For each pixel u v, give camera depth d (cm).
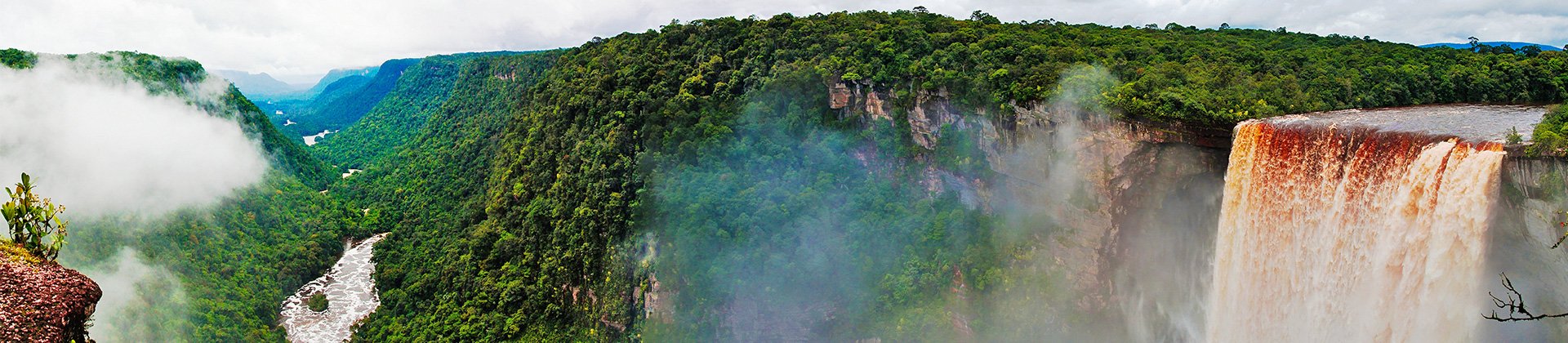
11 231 2080
